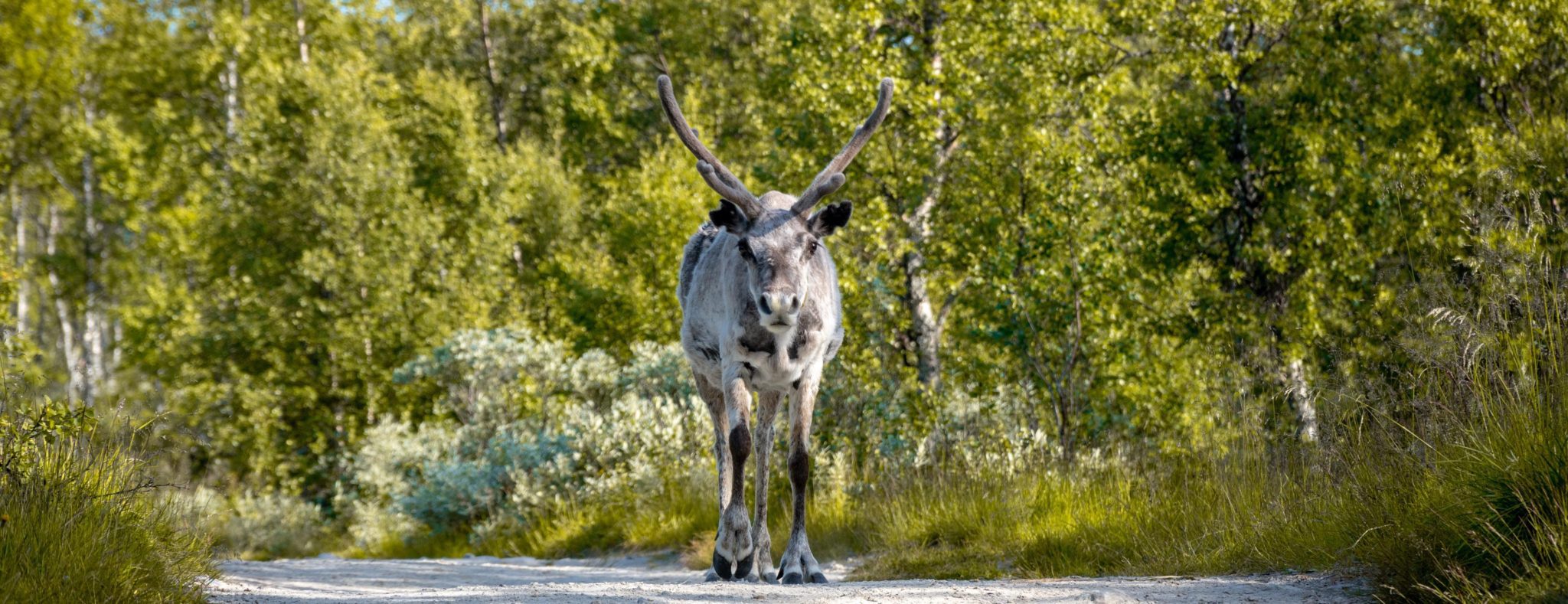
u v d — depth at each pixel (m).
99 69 118.44
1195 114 60.47
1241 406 30.00
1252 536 24.58
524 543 54.69
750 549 26.34
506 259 105.50
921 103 61.38
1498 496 17.41
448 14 123.88
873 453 46.66
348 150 98.19
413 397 94.00
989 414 46.00
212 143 112.50
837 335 27.95
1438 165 51.97
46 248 128.25
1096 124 63.16
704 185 96.06
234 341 95.75
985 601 19.20
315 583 32.31
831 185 24.56
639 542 46.62
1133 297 54.25
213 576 24.28
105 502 21.55
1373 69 59.78
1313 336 50.59
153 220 109.81
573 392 71.69
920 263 65.25
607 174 123.88
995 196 58.53
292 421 96.88
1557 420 17.52
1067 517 31.80
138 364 98.75
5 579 17.28
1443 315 21.27
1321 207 57.72
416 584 33.75
